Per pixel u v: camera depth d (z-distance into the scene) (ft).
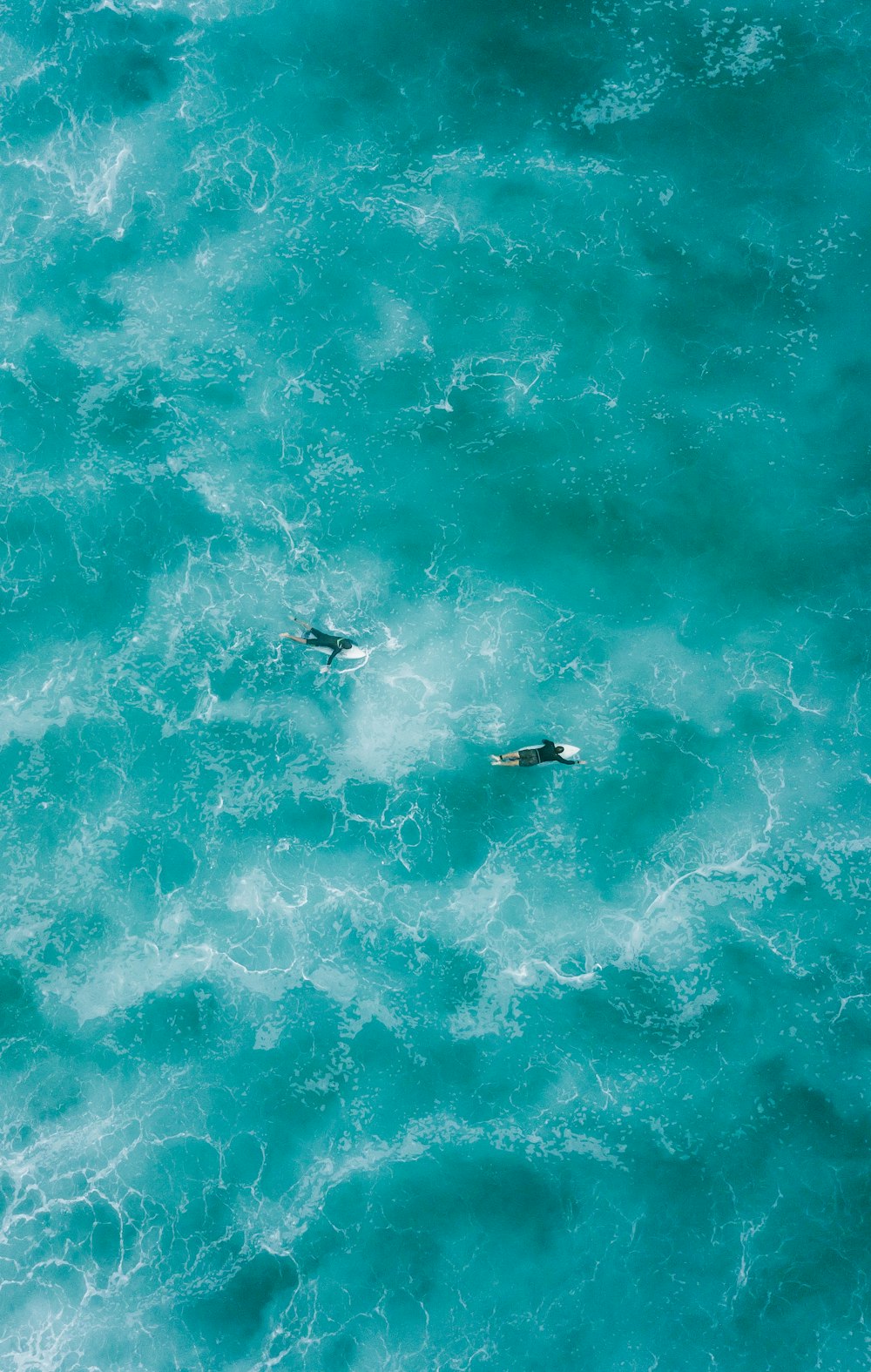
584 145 279.08
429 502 262.06
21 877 246.06
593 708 249.75
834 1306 218.38
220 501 263.90
